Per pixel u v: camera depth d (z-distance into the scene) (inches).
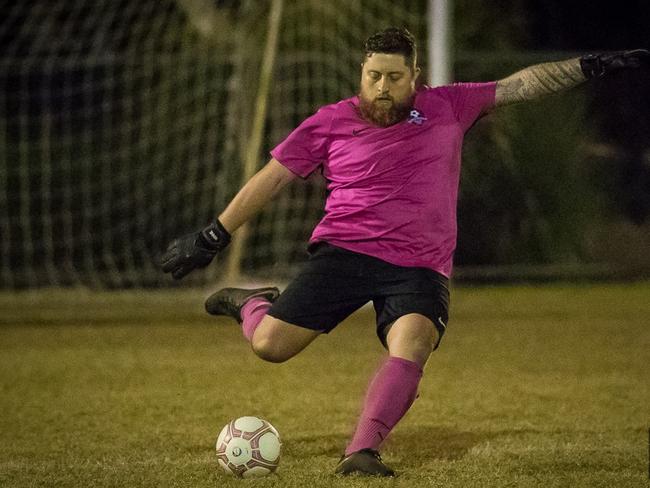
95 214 2070.6
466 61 2117.4
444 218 652.1
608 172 2411.4
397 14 2116.1
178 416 888.3
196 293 1894.7
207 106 2074.3
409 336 632.4
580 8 2659.9
